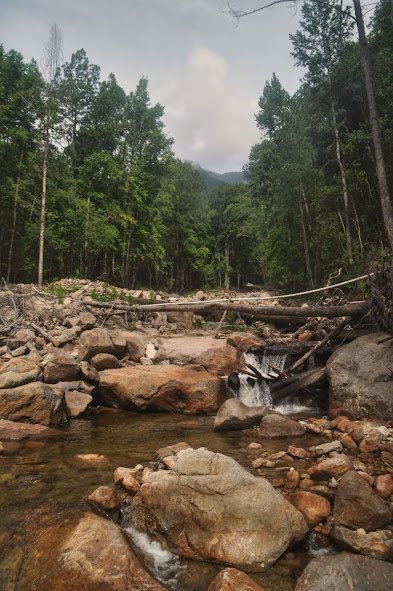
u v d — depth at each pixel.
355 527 3.51
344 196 24.45
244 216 58.59
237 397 9.55
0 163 29.41
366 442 5.54
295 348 11.05
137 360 11.04
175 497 3.69
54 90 26.45
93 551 3.12
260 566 3.12
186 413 8.62
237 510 3.46
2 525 3.69
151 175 37.69
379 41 24.55
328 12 25.03
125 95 39.31
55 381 8.83
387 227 12.19
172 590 2.92
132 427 7.52
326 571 2.77
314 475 4.58
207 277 63.16
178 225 50.91
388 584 2.65
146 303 16.70
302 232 30.28
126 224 34.06
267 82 35.84
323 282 27.09
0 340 10.46
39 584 2.90
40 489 4.53
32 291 17.56
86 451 6.01
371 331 9.25
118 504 4.18
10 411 7.06
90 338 10.35
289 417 8.01
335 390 7.48
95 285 21.41
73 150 36.41
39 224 29.36
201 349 10.35
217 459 3.97
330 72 26.53
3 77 30.36
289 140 29.48
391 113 22.78
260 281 75.44
